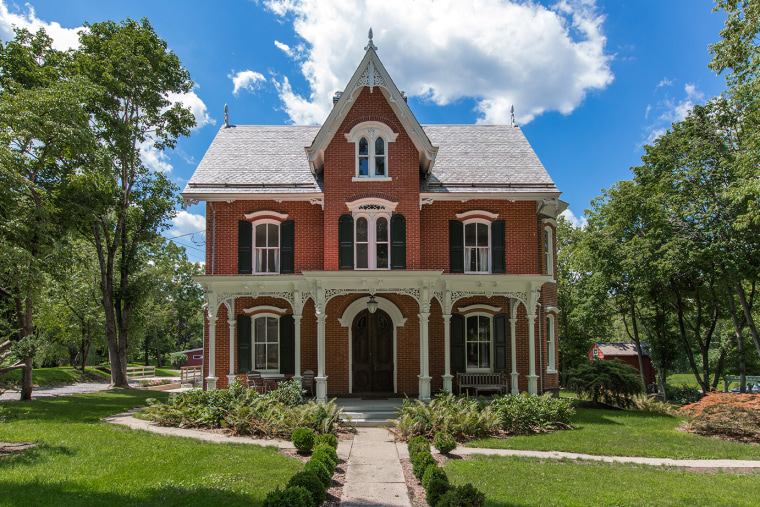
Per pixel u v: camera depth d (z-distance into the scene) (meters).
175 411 13.83
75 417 14.93
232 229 18.64
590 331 38.38
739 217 16.84
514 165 19.80
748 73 17.55
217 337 18.59
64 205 19.56
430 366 18.27
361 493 8.30
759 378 26.36
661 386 29.81
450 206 18.77
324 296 16.39
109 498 7.44
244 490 7.95
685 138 21.58
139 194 28.98
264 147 21.12
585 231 29.50
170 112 27.28
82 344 38.34
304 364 18.28
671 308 27.41
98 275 36.34
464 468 9.64
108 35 25.55
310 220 18.70
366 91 18.03
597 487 8.63
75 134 17.69
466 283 17.08
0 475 8.55
